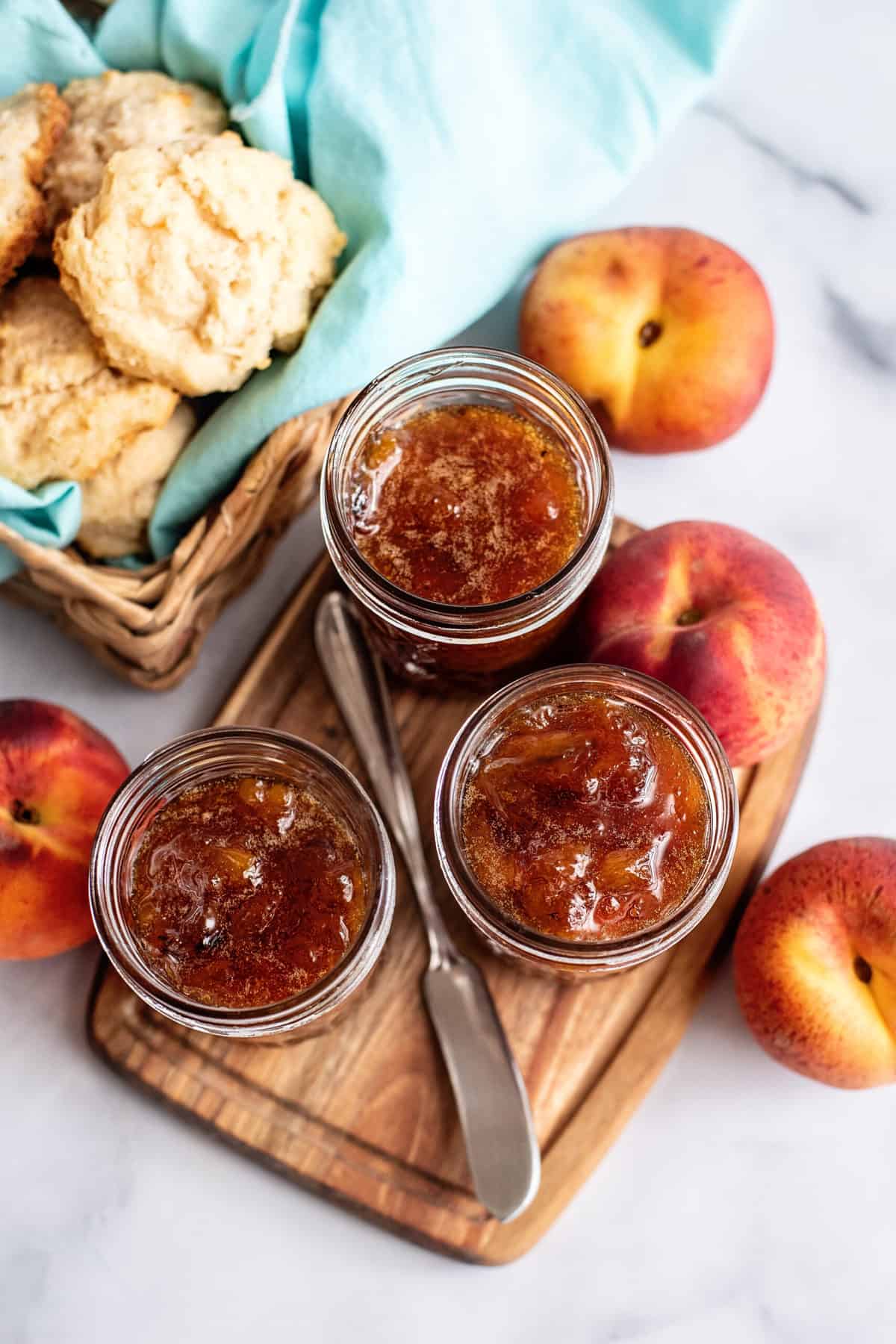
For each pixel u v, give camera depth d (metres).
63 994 0.57
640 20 0.57
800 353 0.62
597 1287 0.56
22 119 0.54
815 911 0.52
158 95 0.55
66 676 0.59
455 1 0.55
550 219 0.56
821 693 0.54
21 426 0.53
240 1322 0.55
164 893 0.49
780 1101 0.56
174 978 0.49
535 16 0.56
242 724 0.56
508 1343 0.55
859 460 0.61
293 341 0.54
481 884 0.49
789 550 0.61
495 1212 0.52
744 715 0.52
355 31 0.54
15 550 0.51
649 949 0.47
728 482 0.61
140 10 0.55
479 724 0.49
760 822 0.56
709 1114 0.56
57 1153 0.56
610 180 0.57
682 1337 0.55
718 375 0.57
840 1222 0.56
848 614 0.60
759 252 0.62
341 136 0.54
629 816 0.49
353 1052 0.54
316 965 0.49
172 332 0.52
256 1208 0.56
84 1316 0.55
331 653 0.56
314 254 0.54
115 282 0.51
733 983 0.56
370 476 0.52
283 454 0.53
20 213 0.53
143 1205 0.56
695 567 0.53
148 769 0.49
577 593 0.50
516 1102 0.53
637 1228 0.56
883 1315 0.56
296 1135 0.54
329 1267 0.56
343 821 0.50
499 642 0.50
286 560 0.60
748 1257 0.56
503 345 0.61
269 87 0.53
